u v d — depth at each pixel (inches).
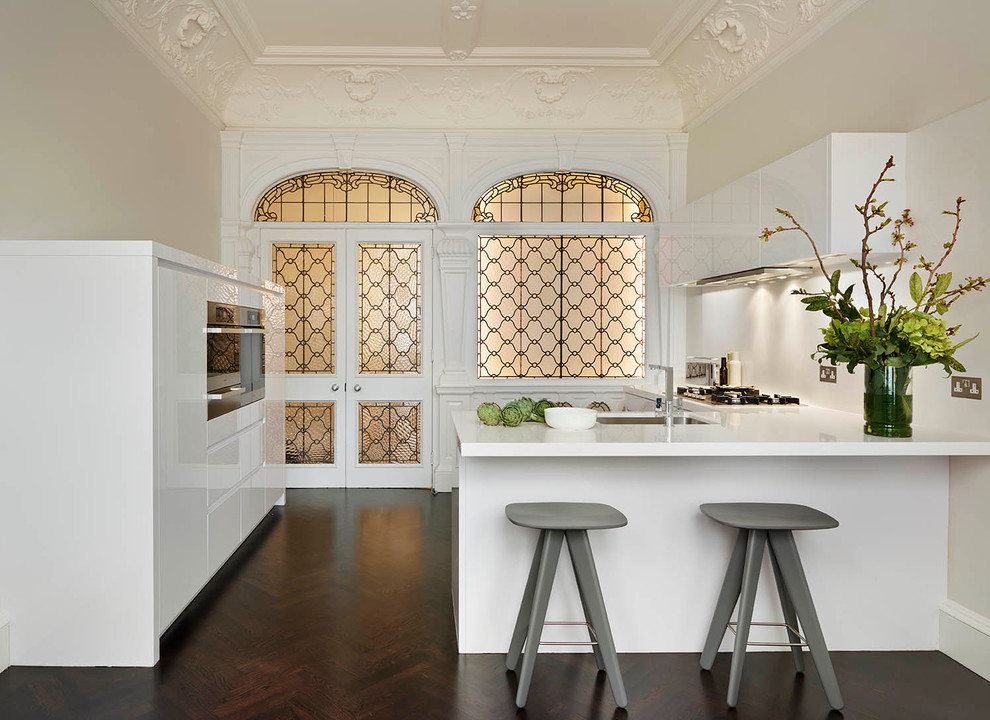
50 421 106.0
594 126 226.5
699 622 113.0
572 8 177.6
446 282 224.8
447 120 225.5
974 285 101.0
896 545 113.7
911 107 121.0
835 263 133.0
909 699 97.8
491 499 111.5
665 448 99.9
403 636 116.9
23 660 106.4
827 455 109.7
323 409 232.2
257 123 223.0
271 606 129.1
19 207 114.5
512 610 111.8
